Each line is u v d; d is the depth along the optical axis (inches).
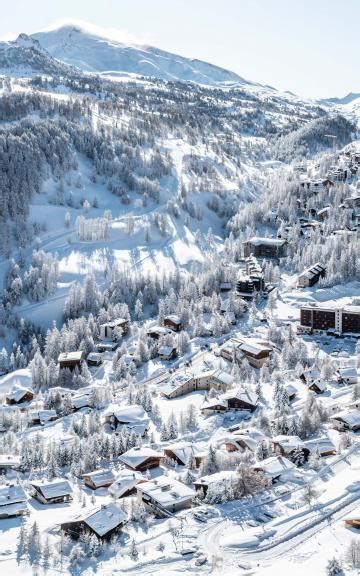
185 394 7524.6
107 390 7529.5
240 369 7785.4
